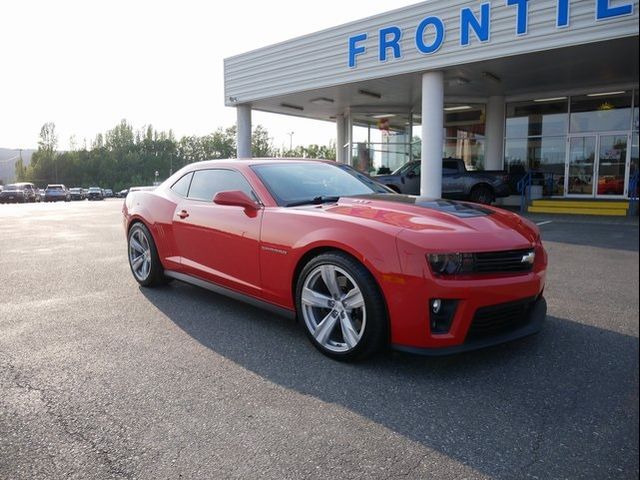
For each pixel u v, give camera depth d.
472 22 11.11
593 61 11.99
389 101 17.59
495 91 16.59
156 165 113.38
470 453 2.19
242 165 4.29
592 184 16.36
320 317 3.43
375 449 2.23
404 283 2.86
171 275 4.87
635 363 3.19
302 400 2.70
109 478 2.02
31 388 2.85
